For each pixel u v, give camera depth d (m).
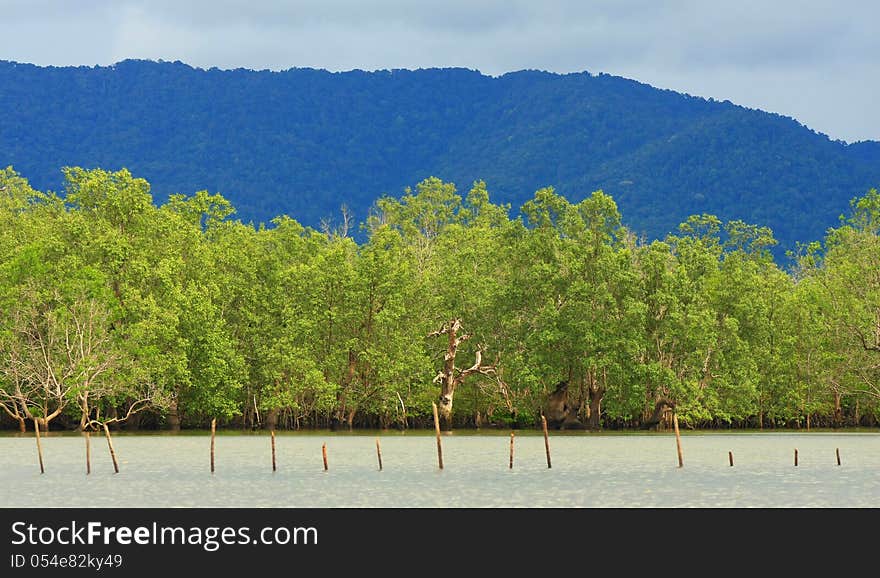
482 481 74.62
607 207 121.06
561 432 121.00
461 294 122.12
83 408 106.31
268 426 124.00
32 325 106.56
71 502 65.31
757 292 125.88
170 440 108.75
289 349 116.06
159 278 111.44
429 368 119.56
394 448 100.00
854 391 125.81
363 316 119.88
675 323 116.69
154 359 107.44
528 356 117.81
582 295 117.25
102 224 113.12
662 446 103.12
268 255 125.31
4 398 112.00
